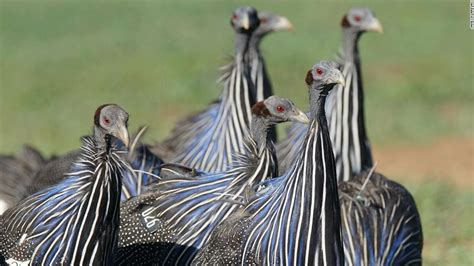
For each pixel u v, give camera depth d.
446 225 15.59
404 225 11.45
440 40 34.03
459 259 14.27
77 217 9.87
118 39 35.44
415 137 22.41
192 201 10.82
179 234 10.77
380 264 11.10
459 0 41.81
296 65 30.27
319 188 9.44
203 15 39.81
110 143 9.94
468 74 28.91
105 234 9.92
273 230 9.65
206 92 27.12
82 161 10.05
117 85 28.41
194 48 33.41
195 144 12.56
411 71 29.48
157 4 43.00
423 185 17.64
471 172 19.62
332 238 9.48
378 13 38.97
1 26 38.47
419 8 40.16
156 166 11.88
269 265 9.62
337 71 9.34
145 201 10.98
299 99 26.17
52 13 41.38
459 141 22.08
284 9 40.19
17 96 27.45
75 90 28.17
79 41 35.44
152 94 27.19
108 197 9.88
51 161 13.66
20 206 10.30
